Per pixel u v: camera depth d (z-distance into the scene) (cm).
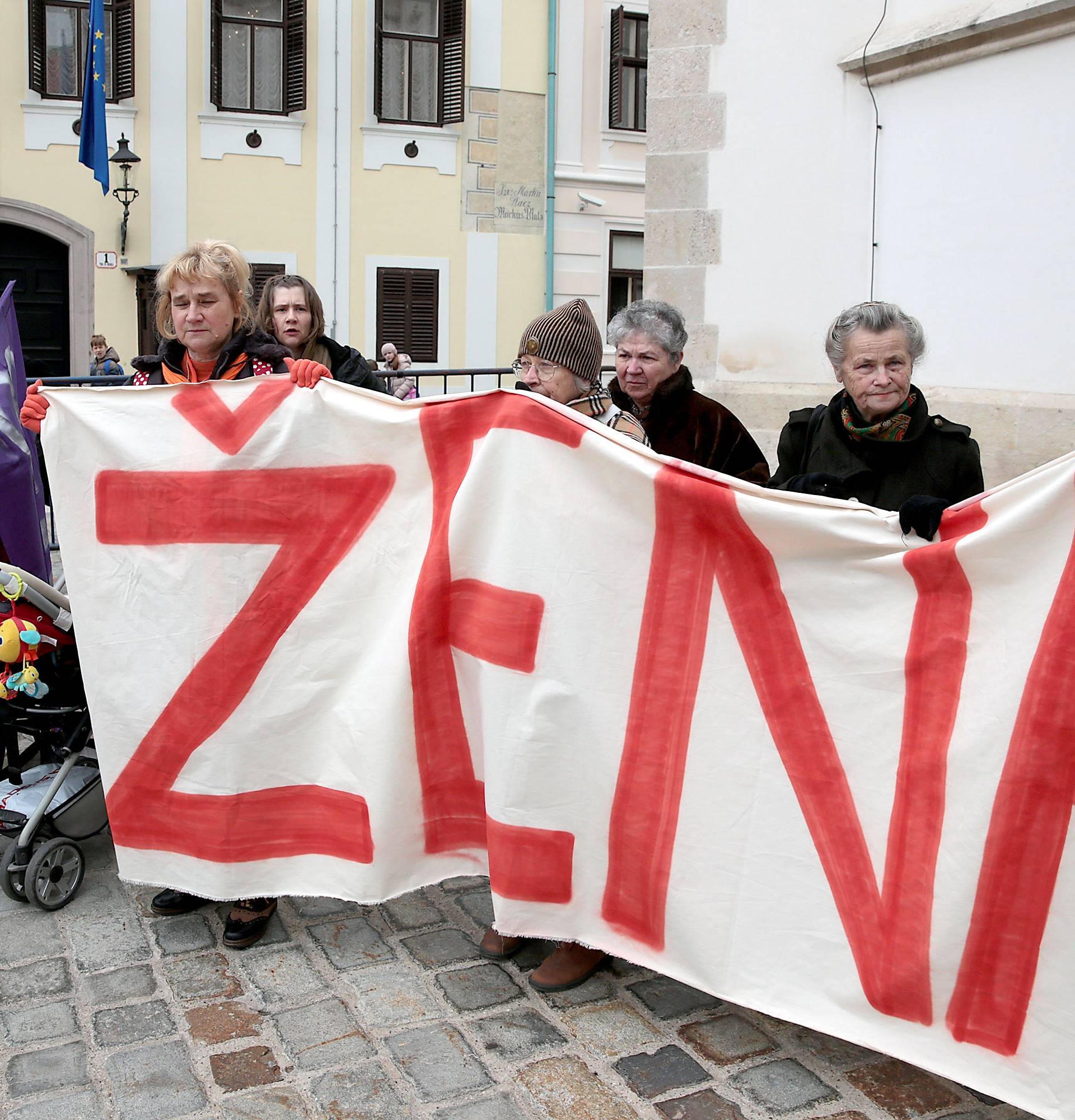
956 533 253
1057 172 536
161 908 347
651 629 287
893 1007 253
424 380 1460
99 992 304
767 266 657
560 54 1803
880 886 257
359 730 314
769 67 644
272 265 1723
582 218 1853
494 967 319
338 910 353
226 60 1683
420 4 1750
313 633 324
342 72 1712
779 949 270
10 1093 261
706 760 280
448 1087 264
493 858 300
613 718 291
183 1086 264
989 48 559
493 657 299
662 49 665
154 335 1675
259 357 361
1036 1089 237
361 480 322
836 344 307
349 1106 257
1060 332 541
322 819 323
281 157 1706
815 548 267
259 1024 289
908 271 618
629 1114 256
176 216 1675
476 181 1789
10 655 328
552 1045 282
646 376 357
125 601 332
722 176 659
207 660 327
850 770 263
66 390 339
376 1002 300
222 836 326
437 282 1791
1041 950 236
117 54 1631
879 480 311
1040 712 236
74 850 355
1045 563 241
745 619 276
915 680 256
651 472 282
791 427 340
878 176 630
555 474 296
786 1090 266
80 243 1647
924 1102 262
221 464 328
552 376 327
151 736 330
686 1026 291
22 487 357
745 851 274
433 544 310
